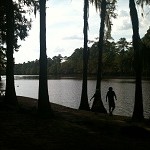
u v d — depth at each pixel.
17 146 8.71
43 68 14.39
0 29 24.20
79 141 9.55
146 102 31.73
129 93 44.44
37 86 79.50
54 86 71.44
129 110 26.31
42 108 14.13
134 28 15.79
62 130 11.23
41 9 14.46
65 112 17.19
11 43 18.94
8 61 18.86
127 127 11.08
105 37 25.17
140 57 15.88
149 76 108.38
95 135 10.57
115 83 76.50
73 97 41.25
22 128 11.39
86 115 16.52
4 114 14.77
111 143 9.44
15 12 23.70
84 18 22.25
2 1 19.97
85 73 22.19
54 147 8.71
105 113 19.75
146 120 15.24
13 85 18.94
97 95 21.28
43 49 14.46
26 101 23.88
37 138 9.80
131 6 15.74
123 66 121.31
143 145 9.34
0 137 9.83
